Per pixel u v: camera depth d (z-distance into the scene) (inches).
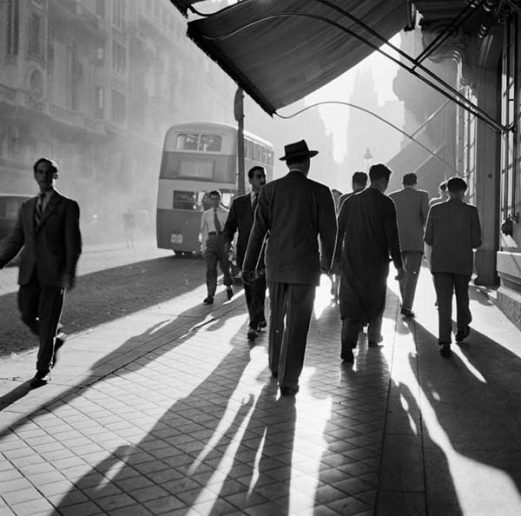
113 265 799.7
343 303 250.7
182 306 420.8
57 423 175.0
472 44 479.8
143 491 132.0
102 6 1932.8
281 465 145.6
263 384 217.5
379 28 365.4
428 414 180.9
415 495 127.7
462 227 262.8
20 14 1467.8
